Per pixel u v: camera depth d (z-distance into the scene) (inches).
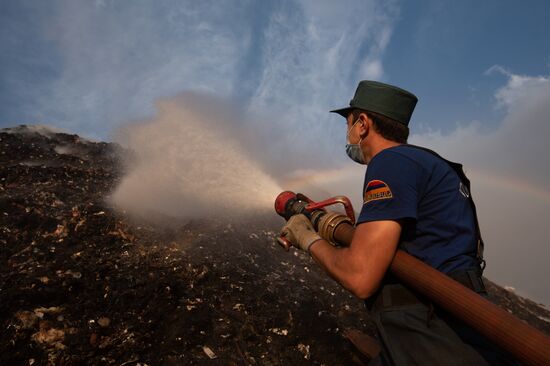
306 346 113.2
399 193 52.6
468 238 55.9
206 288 125.3
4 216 141.0
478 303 44.9
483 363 50.6
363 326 134.3
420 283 50.8
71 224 142.3
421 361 52.6
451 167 60.3
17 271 110.4
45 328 90.9
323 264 57.1
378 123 63.4
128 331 97.6
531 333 40.0
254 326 113.7
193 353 97.4
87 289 108.7
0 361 80.4
